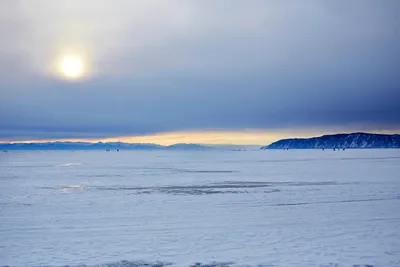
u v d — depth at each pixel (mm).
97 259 10562
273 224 14641
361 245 11680
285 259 10406
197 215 16625
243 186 28703
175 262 10281
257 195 23312
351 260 10289
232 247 11555
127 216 16453
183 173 43531
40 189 27203
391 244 11766
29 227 14352
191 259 10492
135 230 13766
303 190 25578
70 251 11273
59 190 26547
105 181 33438
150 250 11312
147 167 57156
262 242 12070
